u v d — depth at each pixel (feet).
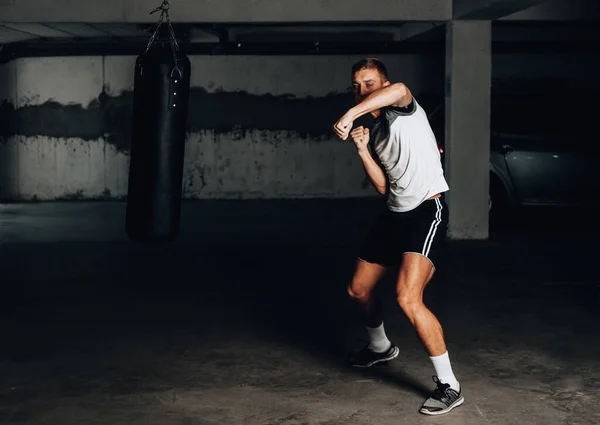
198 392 11.96
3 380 12.54
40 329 15.74
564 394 11.81
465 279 20.81
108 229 30.89
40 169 42.60
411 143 11.31
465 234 27.81
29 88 42.11
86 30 35.53
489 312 17.13
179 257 24.50
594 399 11.58
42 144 42.45
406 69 41.70
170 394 11.87
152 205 16.85
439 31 35.60
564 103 31.86
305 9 26.84
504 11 24.79
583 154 30.40
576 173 30.40
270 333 15.48
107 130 42.29
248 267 22.82
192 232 30.17
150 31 35.94
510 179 30.50
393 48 39.32
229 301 18.35
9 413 11.05
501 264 22.99
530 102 31.58
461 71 27.22
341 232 30.27
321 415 10.96
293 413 11.04
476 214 27.73
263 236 29.19
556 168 30.35
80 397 11.73
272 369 13.14
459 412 11.06
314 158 42.52
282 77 42.01
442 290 19.44
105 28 34.63
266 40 40.96
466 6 25.40
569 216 34.78
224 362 13.53
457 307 17.61
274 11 26.86
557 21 29.86
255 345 14.61
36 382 12.44
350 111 10.39
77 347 14.44
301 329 15.80
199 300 18.44
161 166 16.80
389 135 11.34
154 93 16.65
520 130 30.81
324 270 22.41
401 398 11.69
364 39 40.40
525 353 14.02
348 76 41.98
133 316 16.84
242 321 16.44
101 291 19.40
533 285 20.02
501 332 15.46
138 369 13.14
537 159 30.37
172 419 10.82
